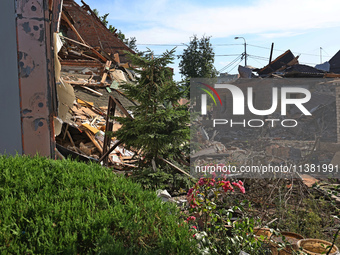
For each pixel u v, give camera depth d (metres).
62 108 9.70
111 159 11.46
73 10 28.02
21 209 3.19
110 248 2.64
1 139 6.75
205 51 44.03
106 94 17.94
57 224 3.00
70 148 11.55
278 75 24.97
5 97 6.78
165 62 8.20
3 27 6.74
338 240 4.63
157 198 3.82
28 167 4.41
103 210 3.33
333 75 23.62
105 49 28.81
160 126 8.09
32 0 6.72
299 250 3.71
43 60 6.82
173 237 2.96
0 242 2.71
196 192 4.61
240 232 3.94
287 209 5.60
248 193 6.67
